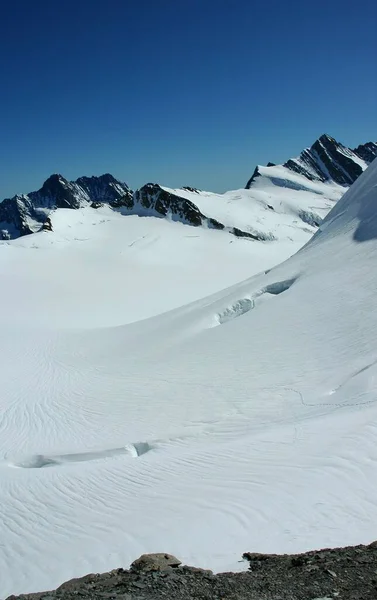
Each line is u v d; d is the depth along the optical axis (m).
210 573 7.04
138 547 8.70
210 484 10.94
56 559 9.02
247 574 6.86
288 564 7.07
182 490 10.98
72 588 6.91
